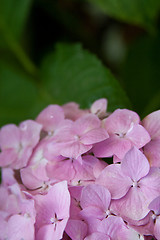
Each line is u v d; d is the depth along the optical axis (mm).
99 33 654
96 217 390
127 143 394
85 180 399
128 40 648
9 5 598
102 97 506
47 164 410
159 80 582
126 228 385
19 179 435
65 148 399
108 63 636
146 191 387
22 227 406
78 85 539
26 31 625
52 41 635
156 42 586
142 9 548
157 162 387
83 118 413
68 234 385
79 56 545
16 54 607
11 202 429
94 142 393
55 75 569
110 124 408
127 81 590
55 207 397
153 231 383
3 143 446
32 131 437
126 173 387
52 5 633
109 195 386
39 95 583
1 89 591
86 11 651
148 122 405
